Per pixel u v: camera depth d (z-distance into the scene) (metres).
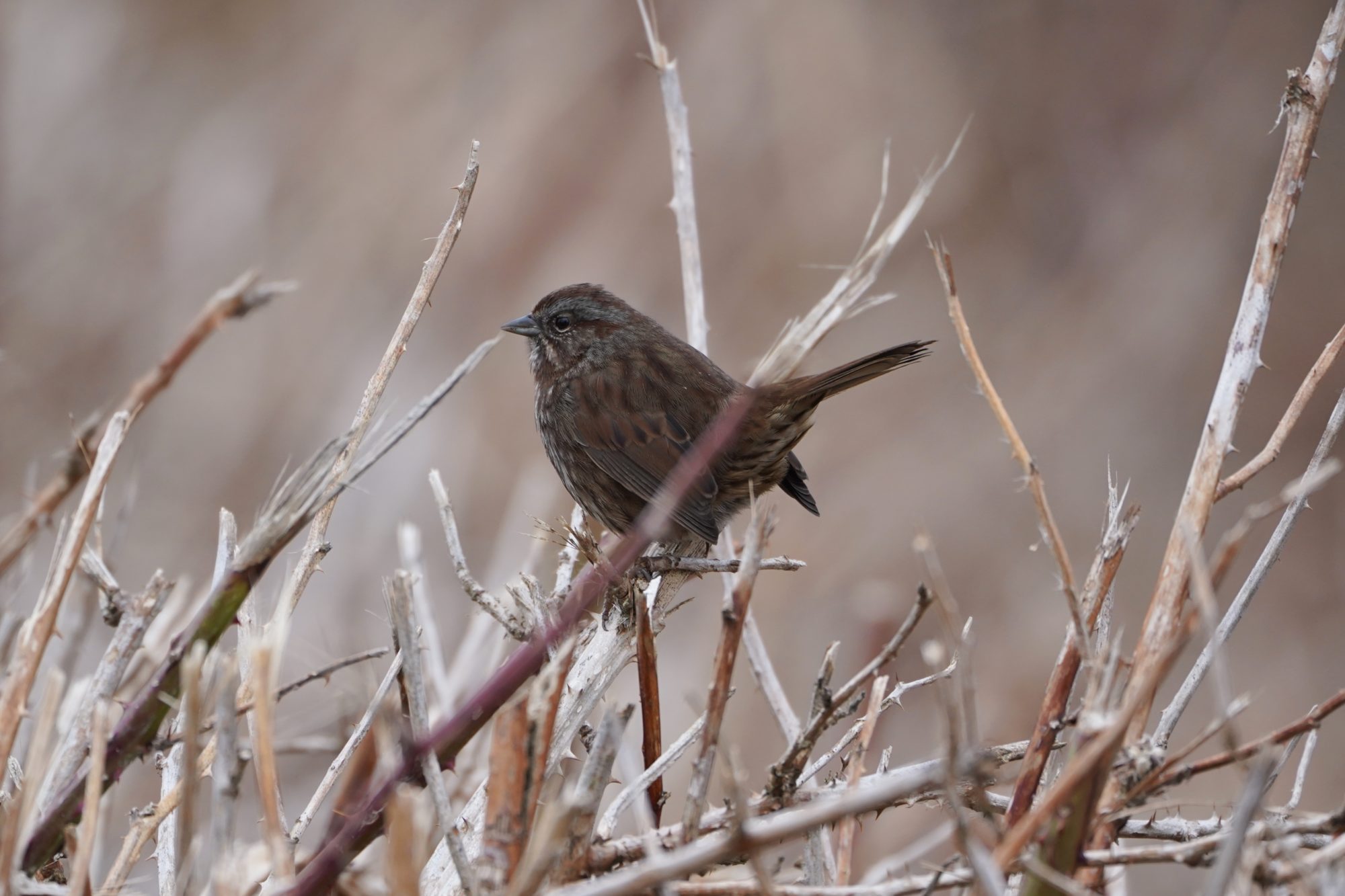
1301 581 12.12
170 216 14.95
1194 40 14.75
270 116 15.27
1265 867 3.81
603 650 5.51
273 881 4.50
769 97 14.34
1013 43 14.83
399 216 14.23
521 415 12.77
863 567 12.39
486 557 11.54
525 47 14.79
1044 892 3.79
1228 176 14.39
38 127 15.49
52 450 13.29
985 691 11.09
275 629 4.24
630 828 6.96
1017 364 13.86
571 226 13.98
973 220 14.45
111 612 4.86
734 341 13.57
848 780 4.63
